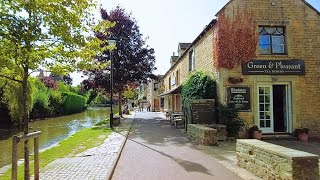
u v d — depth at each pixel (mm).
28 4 5297
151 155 10195
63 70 6590
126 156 10078
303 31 15828
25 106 5969
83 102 62219
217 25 15469
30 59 5676
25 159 5738
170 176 7434
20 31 5176
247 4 15625
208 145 12133
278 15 15734
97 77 28406
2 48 5301
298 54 15680
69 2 6027
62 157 9992
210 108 15562
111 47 8695
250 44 15383
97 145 12367
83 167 8352
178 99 29344
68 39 5957
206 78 16359
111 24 7902
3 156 12930
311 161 5918
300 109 15484
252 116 15125
